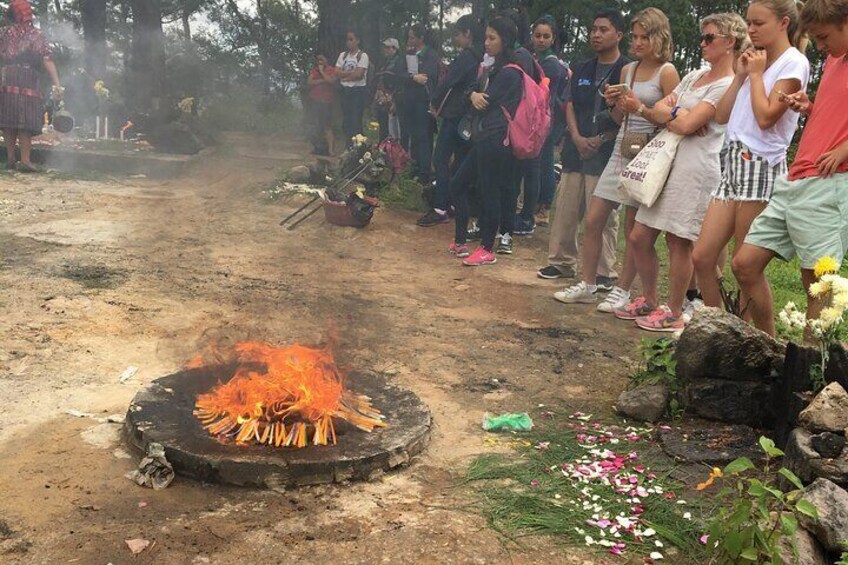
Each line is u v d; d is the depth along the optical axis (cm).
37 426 366
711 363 399
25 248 692
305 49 1772
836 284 346
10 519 290
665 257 824
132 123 1391
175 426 346
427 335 540
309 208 941
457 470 349
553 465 355
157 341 489
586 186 684
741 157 459
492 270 741
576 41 1597
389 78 1137
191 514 299
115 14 1831
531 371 484
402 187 1020
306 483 323
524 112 719
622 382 473
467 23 868
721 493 282
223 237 796
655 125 585
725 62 520
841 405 326
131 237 765
